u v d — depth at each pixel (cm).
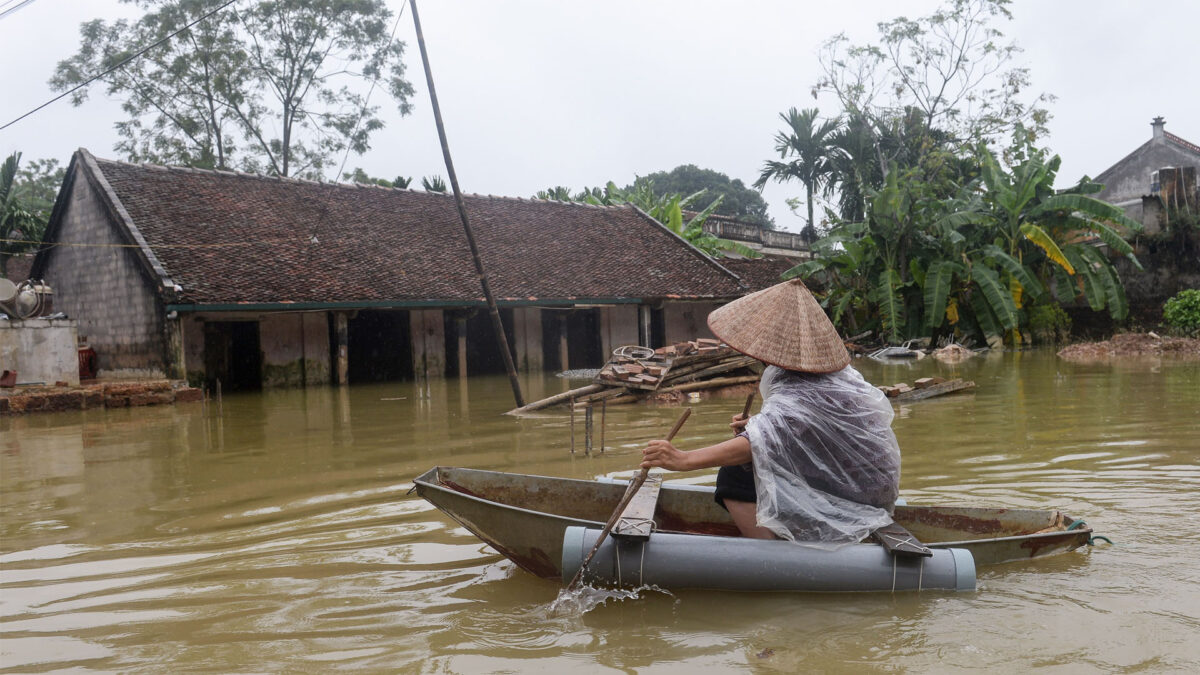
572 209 2678
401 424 1133
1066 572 425
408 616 392
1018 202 2681
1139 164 3803
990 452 787
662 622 373
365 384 1936
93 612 409
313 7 3203
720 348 1440
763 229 3581
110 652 358
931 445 838
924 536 473
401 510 610
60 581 462
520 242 2369
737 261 3058
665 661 335
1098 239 2869
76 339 1669
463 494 427
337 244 2045
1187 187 2805
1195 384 1328
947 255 2686
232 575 463
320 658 346
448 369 2150
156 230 1852
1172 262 2777
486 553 492
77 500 680
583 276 2289
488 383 1886
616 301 2236
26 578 469
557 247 2412
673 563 401
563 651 347
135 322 1823
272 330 1858
